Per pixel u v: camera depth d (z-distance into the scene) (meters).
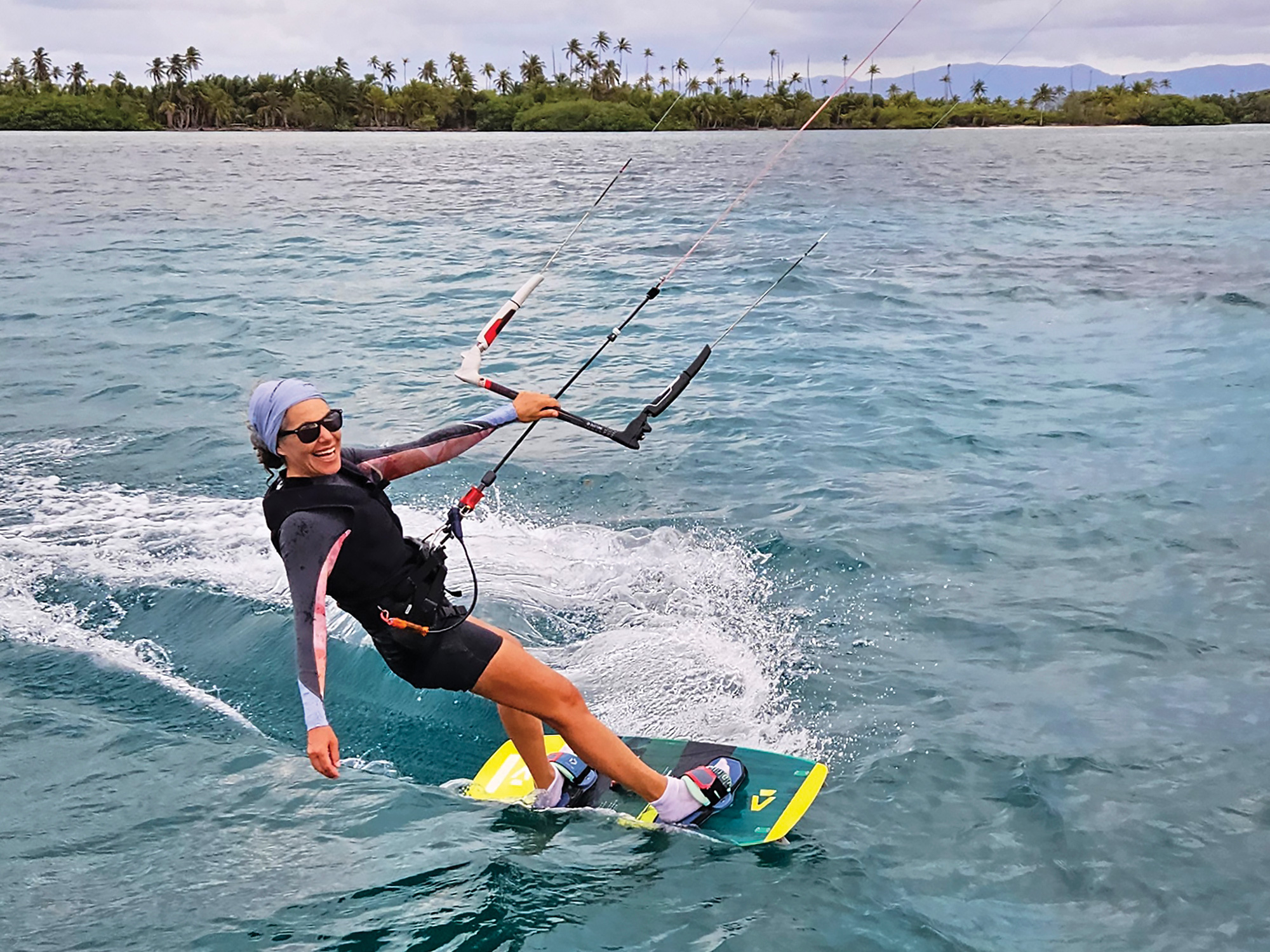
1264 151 55.97
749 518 6.07
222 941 2.80
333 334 11.45
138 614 5.05
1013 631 4.74
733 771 3.47
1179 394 8.41
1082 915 2.98
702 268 16.02
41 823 3.36
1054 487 6.47
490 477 3.26
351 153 66.31
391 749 4.01
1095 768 3.69
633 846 3.22
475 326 11.85
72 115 133.62
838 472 6.82
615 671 4.44
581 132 133.62
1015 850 3.26
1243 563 5.36
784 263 16.38
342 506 2.90
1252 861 3.20
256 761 3.74
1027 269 15.16
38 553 5.65
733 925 2.86
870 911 2.95
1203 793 3.55
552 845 3.23
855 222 22.69
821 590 5.19
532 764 3.44
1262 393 8.29
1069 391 8.62
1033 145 71.69
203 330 11.61
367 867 3.12
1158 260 15.84
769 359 9.99
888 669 4.45
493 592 5.04
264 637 4.76
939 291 13.53
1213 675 4.34
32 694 4.29
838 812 3.45
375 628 3.06
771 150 68.38
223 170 45.22
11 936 2.83
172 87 147.25
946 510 6.14
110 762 3.74
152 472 7.00
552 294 13.94
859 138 99.19
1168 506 6.12
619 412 8.33
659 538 5.79
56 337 11.20
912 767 3.71
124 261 17.05
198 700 4.30
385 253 18.33
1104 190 30.53
